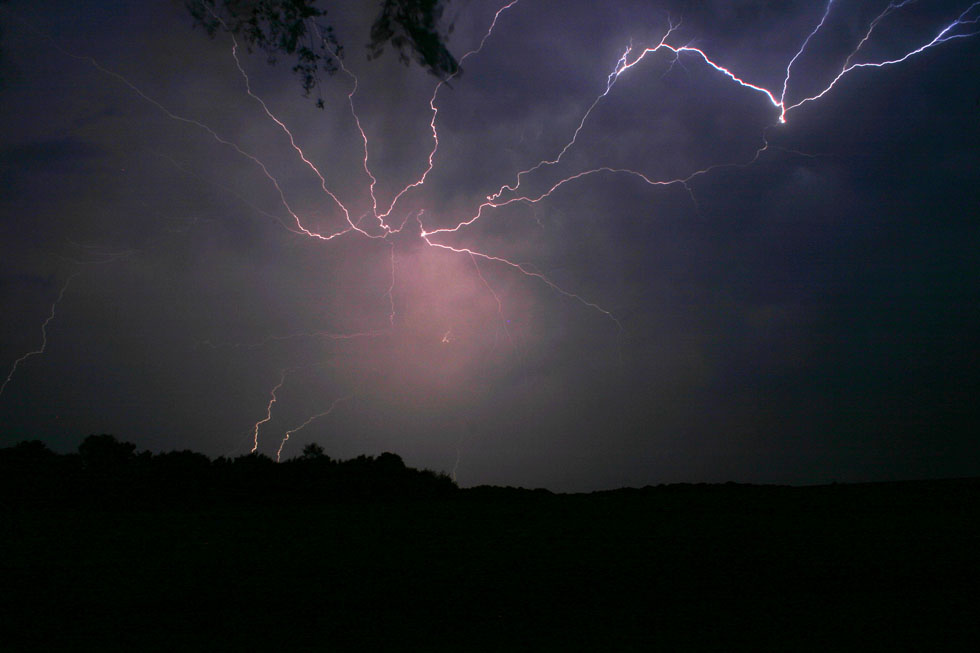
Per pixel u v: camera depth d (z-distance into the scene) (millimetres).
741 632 3047
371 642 2961
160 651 2863
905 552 4492
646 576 3969
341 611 3385
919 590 3662
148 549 4836
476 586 3793
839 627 3102
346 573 4094
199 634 3068
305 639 3004
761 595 3596
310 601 3545
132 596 3646
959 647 2846
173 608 3443
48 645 2934
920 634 3002
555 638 2994
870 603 3453
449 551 4688
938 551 4516
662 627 3123
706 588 3727
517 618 3268
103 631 3115
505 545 4871
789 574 3979
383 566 4262
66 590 3766
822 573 4000
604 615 3295
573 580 3896
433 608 3420
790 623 3162
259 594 3670
